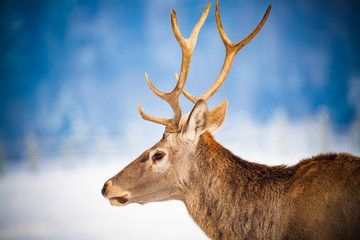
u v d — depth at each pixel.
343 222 10.73
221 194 12.78
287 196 11.88
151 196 13.91
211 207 12.92
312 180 11.63
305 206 11.34
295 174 12.24
